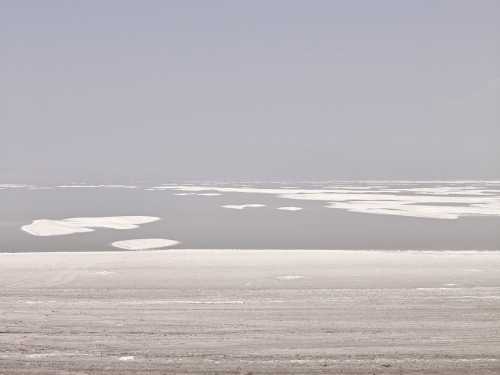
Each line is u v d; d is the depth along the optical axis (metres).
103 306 18.62
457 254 31.61
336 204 87.81
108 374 12.19
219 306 18.52
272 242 42.47
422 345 14.23
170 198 111.44
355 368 12.45
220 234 47.78
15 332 15.61
